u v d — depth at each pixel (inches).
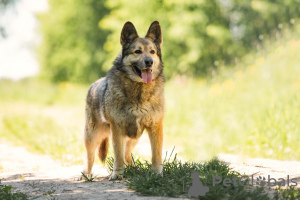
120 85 240.2
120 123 242.7
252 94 493.7
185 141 421.7
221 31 901.8
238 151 365.1
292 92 443.5
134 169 245.4
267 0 870.4
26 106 1074.1
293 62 544.4
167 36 970.1
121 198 189.2
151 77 238.4
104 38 1406.3
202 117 478.0
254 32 892.0
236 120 430.0
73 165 325.1
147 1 986.7
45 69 1766.7
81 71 1429.6
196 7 938.1
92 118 263.3
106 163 293.3
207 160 263.7
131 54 242.7
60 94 1221.7
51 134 521.0
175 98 604.4
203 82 707.4
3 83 1715.1
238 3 938.1
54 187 229.9
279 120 382.9
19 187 235.9
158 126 246.8
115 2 1085.8
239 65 680.4
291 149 339.9
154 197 190.7
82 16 1433.3
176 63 981.8
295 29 671.1
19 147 472.1
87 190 214.1
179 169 238.1
